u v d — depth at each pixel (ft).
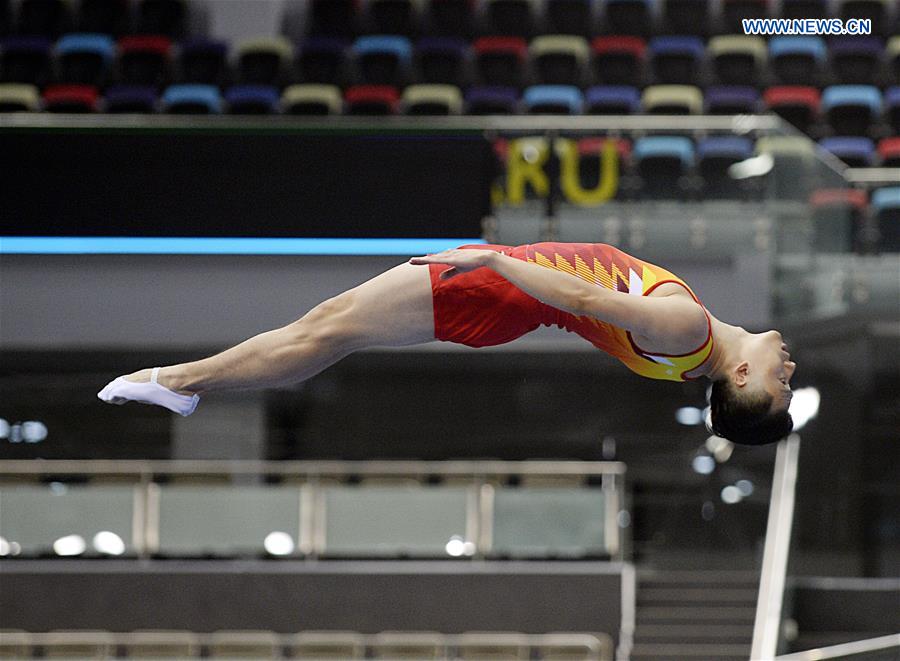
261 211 58.29
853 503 68.03
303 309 62.75
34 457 72.64
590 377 77.71
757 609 58.34
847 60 84.94
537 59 84.28
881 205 62.34
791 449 64.23
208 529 59.11
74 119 58.39
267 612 59.36
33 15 88.28
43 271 64.08
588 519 59.93
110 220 58.23
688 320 17.98
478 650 57.26
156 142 58.59
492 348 69.31
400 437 78.02
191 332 63.31
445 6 88.99
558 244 19.04
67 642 56.75
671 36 88.99
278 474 64.18
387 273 19.10
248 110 77.51
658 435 76.43
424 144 58.18
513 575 59.52
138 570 59.31
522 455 77.71
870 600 63.87
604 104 78.89
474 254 17.72
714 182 59.21
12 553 59.11
